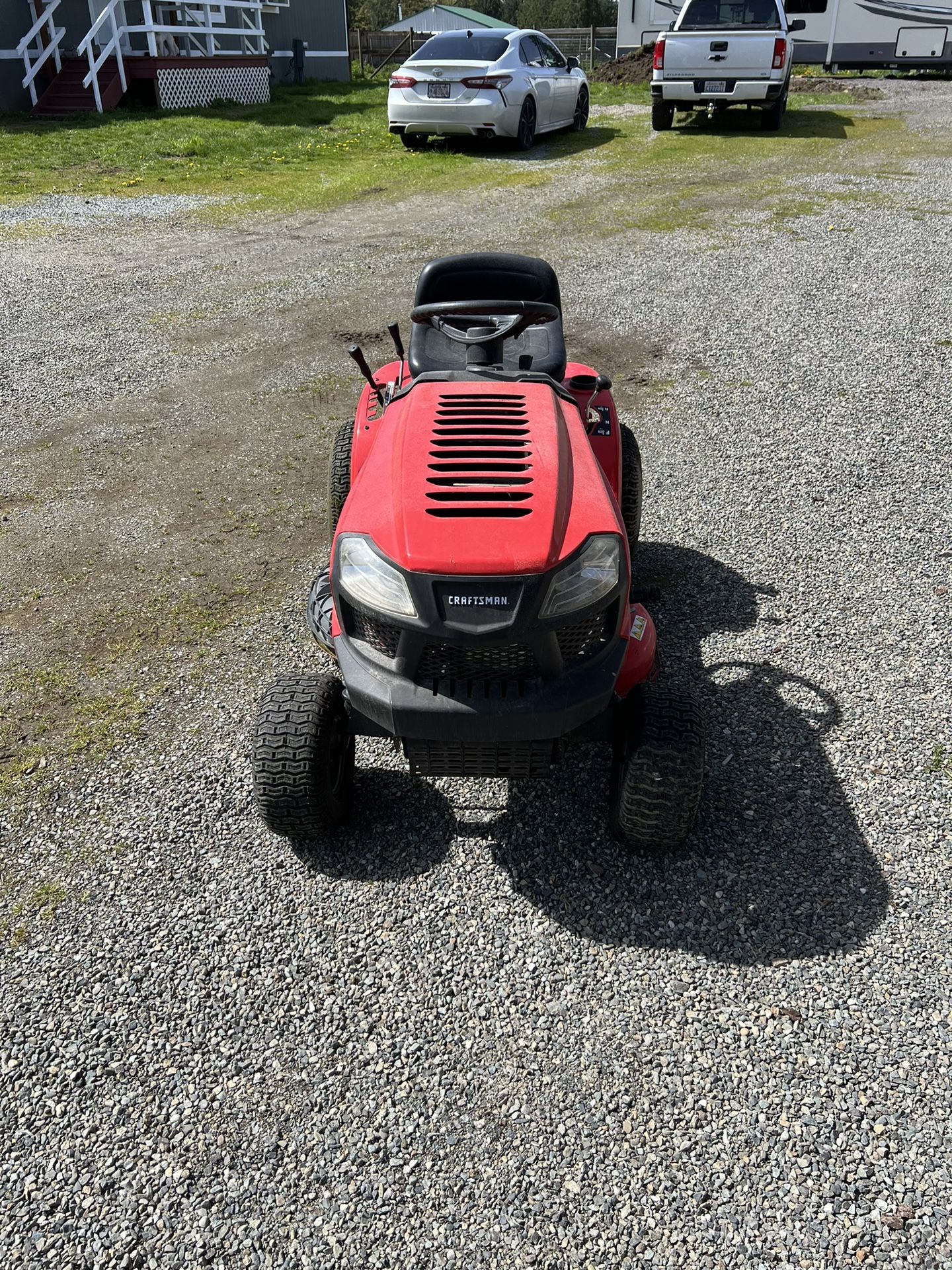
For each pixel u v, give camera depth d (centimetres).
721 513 565
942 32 2481
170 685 431
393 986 296
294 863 341
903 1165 246
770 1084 265
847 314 855
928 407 680
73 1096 268
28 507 582
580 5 9856
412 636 292
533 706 293
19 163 1515
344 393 734
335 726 333
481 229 1165
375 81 2806
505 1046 278
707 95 1672
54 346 838
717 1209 238
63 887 333
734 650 444
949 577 493
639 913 318
